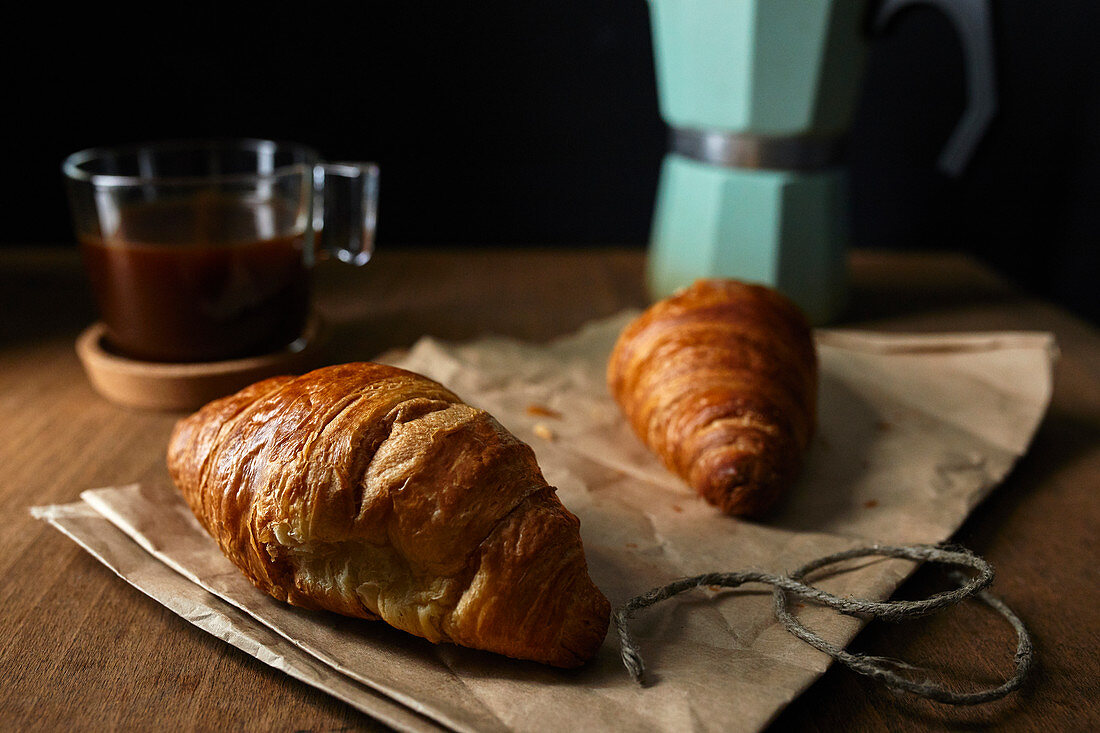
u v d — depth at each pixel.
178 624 0.34
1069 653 0.33
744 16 0.49
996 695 0.31
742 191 0.52
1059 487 0.41
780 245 0.52
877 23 0.50
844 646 0.32
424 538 0.31
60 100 0.63
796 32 0.49
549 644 0.31
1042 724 0.31
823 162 0.53
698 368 0.40
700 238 0.53
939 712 0.31
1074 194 0.61
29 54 0.61
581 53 0.64
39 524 0.38
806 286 0.53
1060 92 0.62
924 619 0.35
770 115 0.51
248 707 0.31
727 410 0.39
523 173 0.67
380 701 0.30
